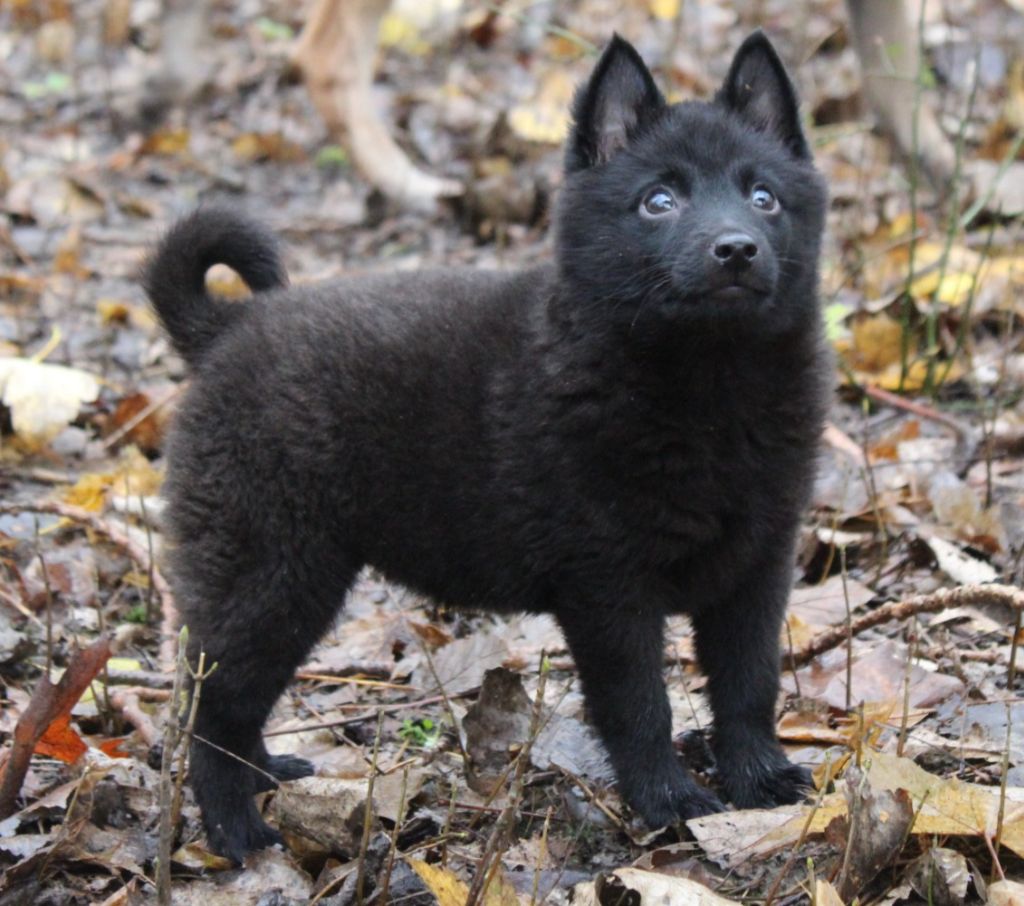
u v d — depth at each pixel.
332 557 6.68
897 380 10.52
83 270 12.91
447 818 5.84
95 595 8.59
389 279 6.99
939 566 8.12
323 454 6.54
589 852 6.09
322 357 6.59
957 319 11.05
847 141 14.93
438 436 6.50
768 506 6.32
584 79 6.95
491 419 6.42
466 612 7.78
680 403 6.14
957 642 7.51
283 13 20.31
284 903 5.86
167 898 5.18
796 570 8.36
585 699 6.41
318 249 13.46
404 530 6.67
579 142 6.71
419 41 18.75
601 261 6.35
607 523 6.15
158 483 9.64
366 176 14.04
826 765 5.84
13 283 12.53
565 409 6.20
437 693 7.54
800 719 6.91
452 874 5.37
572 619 6.32
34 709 6.09
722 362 6.16
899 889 5.32
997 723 6.52
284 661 6.61
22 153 16.08
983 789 5.54
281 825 6.20
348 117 13.88
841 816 5.39
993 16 17.23
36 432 9.97
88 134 16.70
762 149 6.52
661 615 6.33
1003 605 6.96
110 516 9.39
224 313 6.96
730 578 6.38
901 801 5.27
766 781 6.40
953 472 9.28
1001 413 10.04
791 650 7.07
